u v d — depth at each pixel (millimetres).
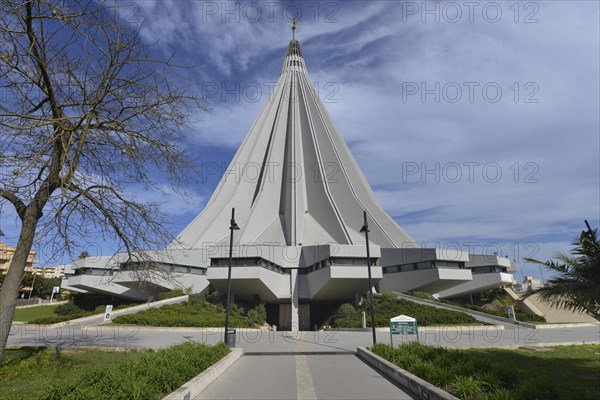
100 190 9250
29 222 8859
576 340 15750
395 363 8500
